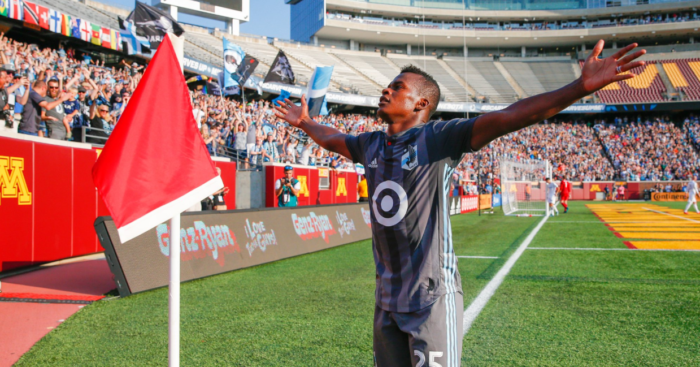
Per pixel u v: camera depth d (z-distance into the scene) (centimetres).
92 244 898
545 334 404
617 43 5281
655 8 5091
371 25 4925
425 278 185
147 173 252
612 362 341
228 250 707
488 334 405
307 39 5328
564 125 4272
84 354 365
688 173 3688
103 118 1083
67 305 512
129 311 486
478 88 4559
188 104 271
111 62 2133
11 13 1505
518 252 881
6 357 360
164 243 618
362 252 907
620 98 4241
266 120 2202
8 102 841
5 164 679
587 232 1240
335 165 1956
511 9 5388
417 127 195
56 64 1374
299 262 785
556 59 5216
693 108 3884
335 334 409
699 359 345
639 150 3947
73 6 2264
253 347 378
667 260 768
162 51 269
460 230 1329
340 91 3681
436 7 5347
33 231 738
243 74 1627
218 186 271
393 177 191
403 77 206
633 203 3209
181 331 418
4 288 597
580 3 5334
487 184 2988
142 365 342
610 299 518
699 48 5022
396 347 194
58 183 801
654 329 413
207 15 2912
